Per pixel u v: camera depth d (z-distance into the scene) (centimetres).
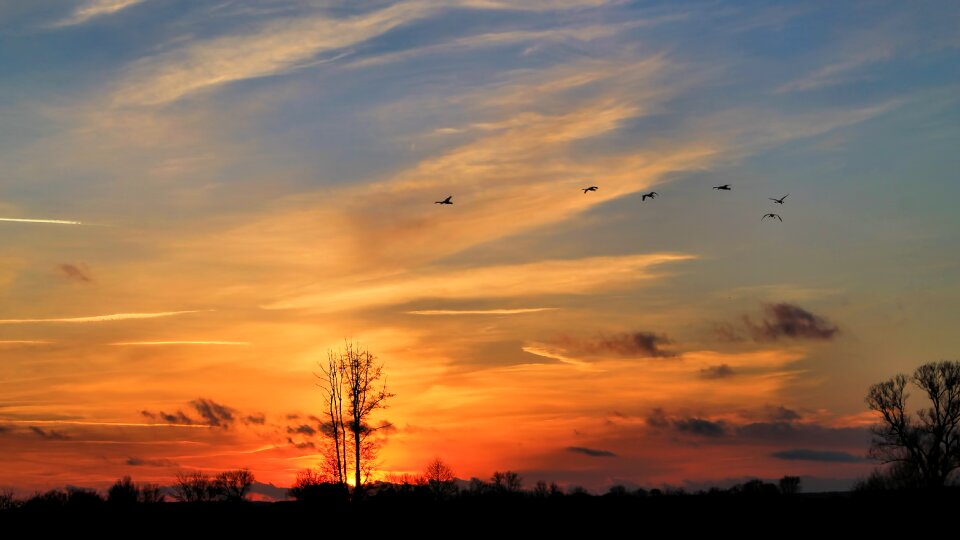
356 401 8144
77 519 8912
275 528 8312
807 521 8125
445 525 8350
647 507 8950
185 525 8575
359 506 8306
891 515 8225
